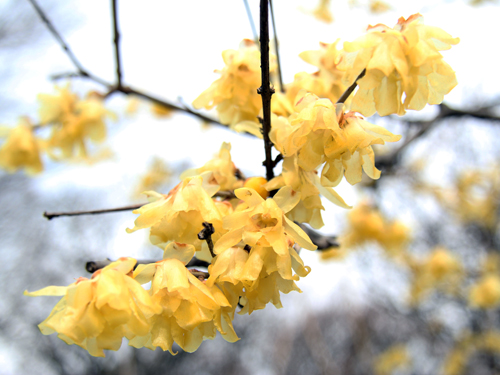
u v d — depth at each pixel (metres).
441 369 7.07
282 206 1.10
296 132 1.08
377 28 1.16
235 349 12.74
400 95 1.16
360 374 10.30
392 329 10.49
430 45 1.11
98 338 0.95
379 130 1.07
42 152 3.25
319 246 1.94
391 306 7.34
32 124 3.21
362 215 4.29
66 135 3.00
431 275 6.04
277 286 1.06
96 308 0.94
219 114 1.69
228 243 1.02
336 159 1.12
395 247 4.40
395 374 8.45
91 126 3.04
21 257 10.98
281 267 0.98
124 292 0.94
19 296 10.78
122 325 0.97
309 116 1.03
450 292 6.89
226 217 1.04
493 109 3.72
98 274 0.99
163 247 1.27
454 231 7.68
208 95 1.58
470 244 7.55
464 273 6.79
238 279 0.98
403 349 7.88
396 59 1.08
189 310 0.99
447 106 3.59
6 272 10.82
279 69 1.84
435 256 6.04
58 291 0.98
